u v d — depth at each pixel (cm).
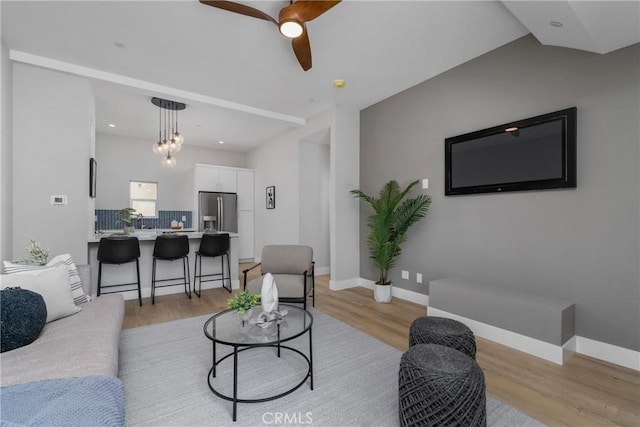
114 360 153
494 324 259
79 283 231
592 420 161
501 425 157
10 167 293
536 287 265
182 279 419
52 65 309
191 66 325
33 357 144
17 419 94
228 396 180
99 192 586
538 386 193
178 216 672
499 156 287
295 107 453
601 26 196
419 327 201
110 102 428
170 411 167
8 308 154
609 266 225
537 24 212
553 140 249
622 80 219
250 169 716
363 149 460
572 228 243
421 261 372
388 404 174
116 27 256
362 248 465
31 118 307
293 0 222
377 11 235
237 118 495
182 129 565
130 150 619
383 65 325
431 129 357
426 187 364
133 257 350
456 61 318
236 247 438
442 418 135
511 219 283
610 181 224
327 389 189
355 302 380
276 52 297
